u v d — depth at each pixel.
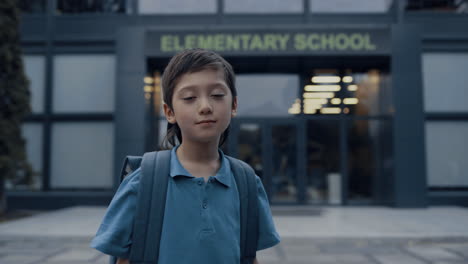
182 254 1.00
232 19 11.93
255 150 11.85
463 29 11.82
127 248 1.03
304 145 11.81
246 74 12.14
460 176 11.55
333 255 5.68
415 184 10.76
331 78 12.03
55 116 11.90
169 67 1.03
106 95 11.99
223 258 1.02
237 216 1.09
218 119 0.98
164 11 12.02
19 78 9.81
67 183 11.76
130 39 10.99
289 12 11.91
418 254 5.74
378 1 11.88
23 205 11.53
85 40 12.05
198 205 1.03
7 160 9.15
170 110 1.07
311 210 9.89
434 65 11.84
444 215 9.55
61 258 5.43
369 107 11.89
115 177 10.74
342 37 10.88
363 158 11.77
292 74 12.12
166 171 1.06
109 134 11.89
